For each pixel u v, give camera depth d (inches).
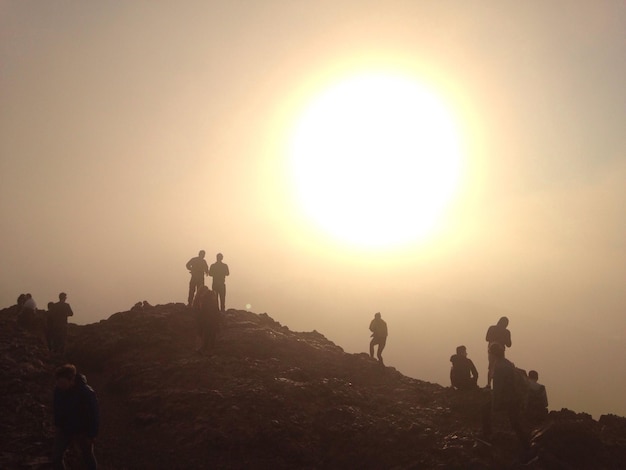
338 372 795.4
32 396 604.4
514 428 524.4
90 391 422.3
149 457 523.5
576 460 533.6
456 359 746.2
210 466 514.6
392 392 735.1
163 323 871.1
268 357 816.3
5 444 507.8
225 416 575.8
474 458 529.3
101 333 821.2
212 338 789.9
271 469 522.3
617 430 601.9
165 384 660.1
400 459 546.6
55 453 414.0
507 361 535.5
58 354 759.7
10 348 727.1
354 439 573.3
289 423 578.2
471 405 661.3
